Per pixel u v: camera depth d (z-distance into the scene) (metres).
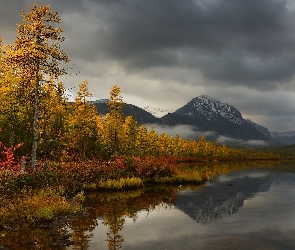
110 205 17.30
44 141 26.86
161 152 84.06
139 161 31.23
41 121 26.44
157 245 9.91
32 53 18.95
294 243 10.30
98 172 25.03
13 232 10.73
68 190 19.17
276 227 12.67
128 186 24.83
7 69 21.64
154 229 12.08
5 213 11.92
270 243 10.25
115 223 12.93
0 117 22.77
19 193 14.91
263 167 69.12
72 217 13.55
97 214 14.66
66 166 24.00
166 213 15.47
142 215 14.80
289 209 16.94
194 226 12.75
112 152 42.12
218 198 20.98
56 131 27.81
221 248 9.66
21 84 21.41
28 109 24.64
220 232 11.78
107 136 42.09
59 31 20.23
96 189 22.88
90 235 10.88
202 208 17.11
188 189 25.86
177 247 9.73
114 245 9.81
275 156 157.88
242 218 14.50
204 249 9.53
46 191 16.58
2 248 9.10
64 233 10.95
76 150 38.09
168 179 29.73
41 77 20.75
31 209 12.62
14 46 19.67
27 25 19.44
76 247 9.48
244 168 63.66
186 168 57.34
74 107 38.41
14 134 24.47
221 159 128.88
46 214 12.41
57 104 27.42
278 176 41.62
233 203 18.94
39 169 20.44
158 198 20.41
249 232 11.83
